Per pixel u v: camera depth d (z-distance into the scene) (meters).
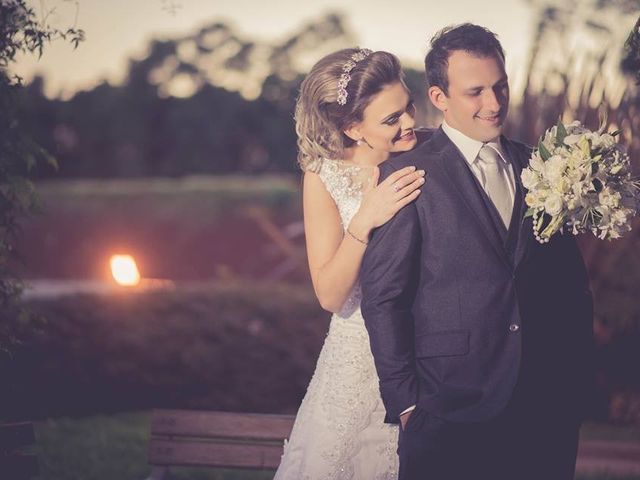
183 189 20.06
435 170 4.00
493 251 3.91
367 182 4.49
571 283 4.04
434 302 3.92
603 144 3.88
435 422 3.90
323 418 4.53
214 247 19.00
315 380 4.66
